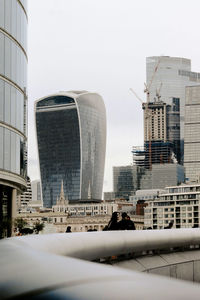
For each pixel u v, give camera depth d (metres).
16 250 2.47
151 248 9.86
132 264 9.48
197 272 11.37
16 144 45.78
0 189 47.62
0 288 1.48
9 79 44.53
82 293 1.37
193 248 11.63
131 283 1.46
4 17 44.00
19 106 47.03
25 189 53.12
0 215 47.53
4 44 43.81
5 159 43.47
